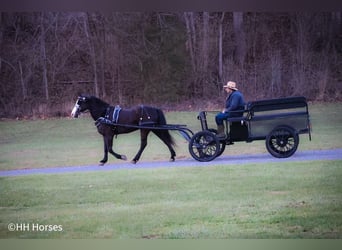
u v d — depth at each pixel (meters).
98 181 8.15
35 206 7.94
